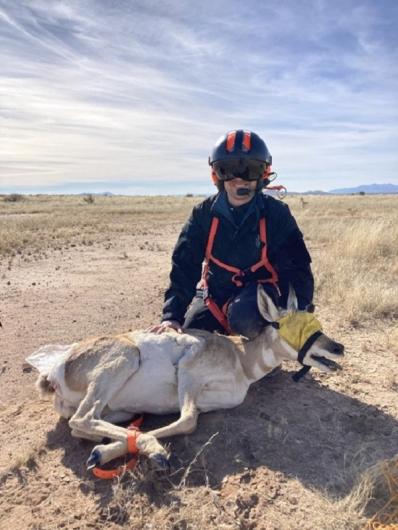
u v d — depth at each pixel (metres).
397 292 2.95
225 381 1.66
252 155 1.73
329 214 10.45
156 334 1.68
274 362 1.67
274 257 1.90
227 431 1.58
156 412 1.67
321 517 1.20
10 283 3.94
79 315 3.02
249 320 1.67
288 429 1.60
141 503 1.27
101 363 1.57
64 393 1.63
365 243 4.46
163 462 1.31
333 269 3.66
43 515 1.26
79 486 1.37
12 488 1.38
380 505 1.24
